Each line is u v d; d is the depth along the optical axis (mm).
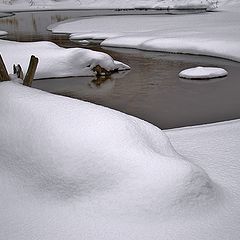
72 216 3770
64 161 4105
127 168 3963
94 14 53656
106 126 4320
